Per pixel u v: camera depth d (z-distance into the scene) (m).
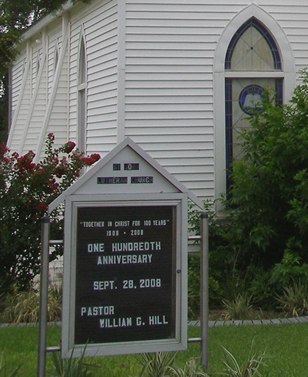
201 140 16.31
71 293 7.37
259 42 16.77
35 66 27.91
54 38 24.09
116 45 16.39
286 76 16.75
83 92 19.92
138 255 7.56
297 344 10.23
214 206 16.02
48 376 7.60
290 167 13.78
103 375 7.98
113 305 7.47
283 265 13.05
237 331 11.11
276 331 11.10
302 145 13.46
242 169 14.09
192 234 15.40
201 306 7.85
